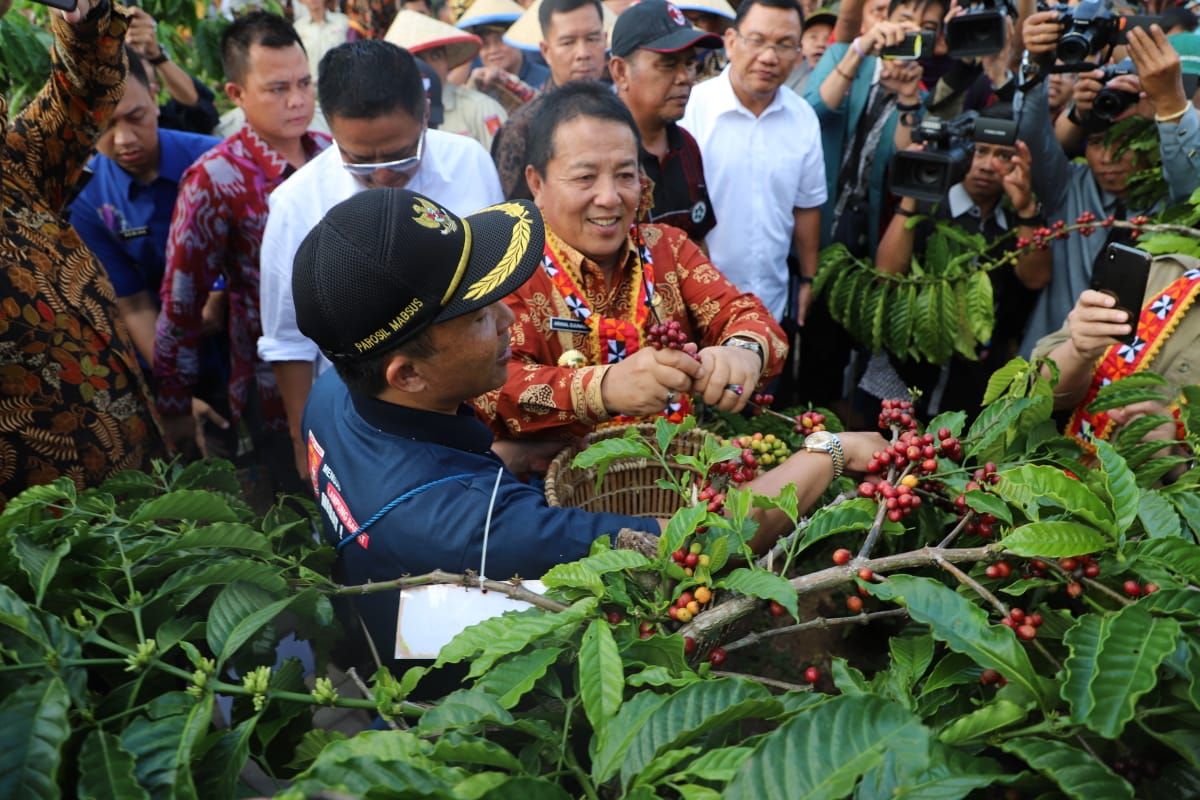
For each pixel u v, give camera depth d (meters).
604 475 1.71
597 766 0.97
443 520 1.38
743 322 2.07
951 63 3.46
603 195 1.91
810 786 0.86
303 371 2.88
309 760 1.19
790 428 2.06
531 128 2.04
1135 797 1.10
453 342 1.40
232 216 2.91
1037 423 1.67
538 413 1.87
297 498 1.84
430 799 0.86
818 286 3.42
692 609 1.27
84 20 1.87
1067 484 1.26
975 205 3.28
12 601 1.09
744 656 1.90
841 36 3.82
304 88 2.94
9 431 1.72
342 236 1.36
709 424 2.17
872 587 1.22
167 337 2.95
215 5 5.14
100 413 1.87
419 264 1.35
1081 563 1.25
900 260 3.27
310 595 1.31
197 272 2.90
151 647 1.10
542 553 1.37
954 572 1.26
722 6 4.29
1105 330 1.85
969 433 1.57
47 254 1.84
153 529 1.42
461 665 1.42
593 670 1.05
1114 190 3.08
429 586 1.33
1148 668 0.99
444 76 4.47
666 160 3.07
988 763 0.98
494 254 1.42
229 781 1.02
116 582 1.29
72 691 1.05
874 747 0.88
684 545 1.36
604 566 1.22
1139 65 2.66
